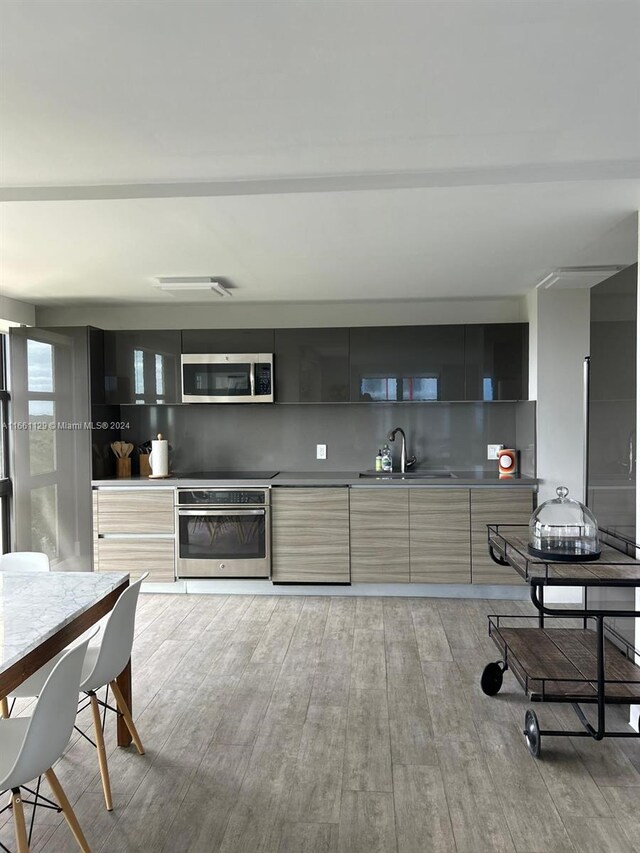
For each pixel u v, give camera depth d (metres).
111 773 2.55
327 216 2.98
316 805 2.34
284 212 2.90
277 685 3.37
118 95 1.93
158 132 2.19
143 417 5.65
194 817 2.27
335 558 4.95
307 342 5.22
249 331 5.25
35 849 2.11
